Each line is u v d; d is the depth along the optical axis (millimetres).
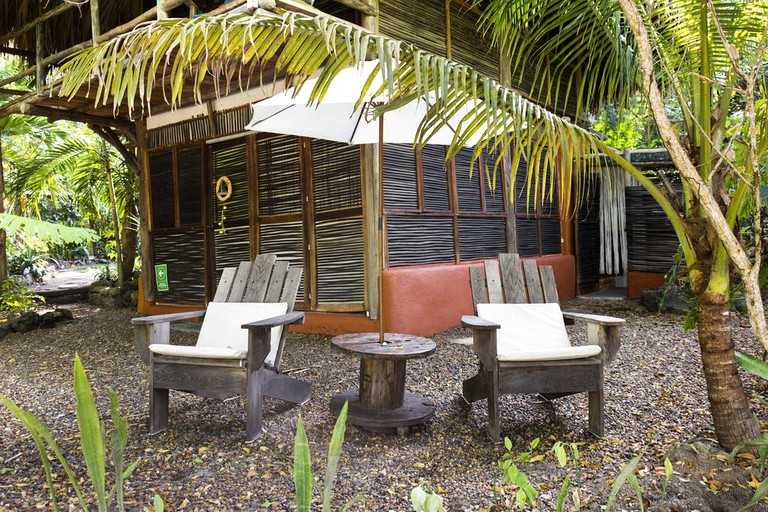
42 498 2029
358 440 2553
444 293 5109
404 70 1934
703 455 2197
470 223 5695
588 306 6508
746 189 2119
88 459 1172
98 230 11234
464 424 2736
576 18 2586
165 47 1759
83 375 1172
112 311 7379
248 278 3336
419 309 4789
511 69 6066
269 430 2688
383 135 3324
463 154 5645
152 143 6328
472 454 2383
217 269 5797
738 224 2250
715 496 1935
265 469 2248
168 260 6285
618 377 3439
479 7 5652
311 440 2549
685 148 2279
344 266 4824
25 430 2770
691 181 1771
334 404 2848
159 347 2645
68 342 5277
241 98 5391
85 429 1171
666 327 4953
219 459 2348
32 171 8125
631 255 6980
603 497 1946
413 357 2502
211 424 2785
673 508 1864
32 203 9109
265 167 5328
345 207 4789
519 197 6543
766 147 2082
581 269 7578
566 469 2188
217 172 5758
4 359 4668
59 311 6637
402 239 4832
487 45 5785
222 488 2080
